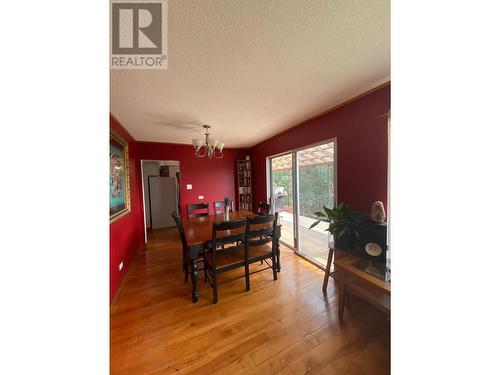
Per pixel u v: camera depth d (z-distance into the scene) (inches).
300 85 64.0
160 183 194.4
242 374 45.2
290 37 41.8
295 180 117.0
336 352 50.5
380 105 67.1
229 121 99.6
